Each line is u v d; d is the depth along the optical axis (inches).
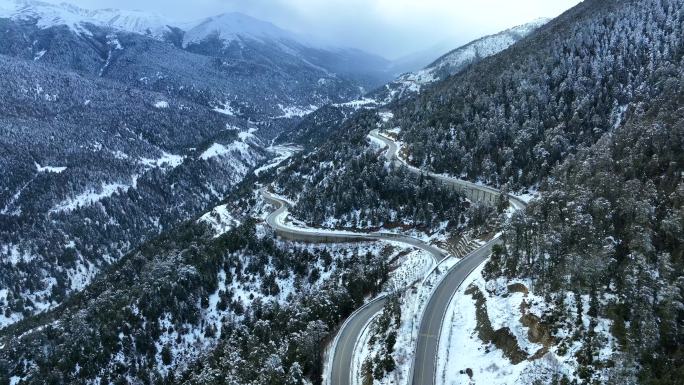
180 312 4845.0
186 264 5541.3
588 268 2628.0
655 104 4840.1
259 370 3378.4
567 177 4557.1
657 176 3634.4
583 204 3400.6
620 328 2362.2
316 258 5447.8
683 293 2370.8
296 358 3351.4
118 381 4345.5
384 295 4365.2
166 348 4586.6
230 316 4872.0
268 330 4079.7
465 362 2824.8
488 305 3154.5
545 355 2460.6
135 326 4758.9
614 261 2677.2
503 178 5880.9
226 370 3686.0
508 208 5039.4
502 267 3474.4
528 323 2755.9
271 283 5157.5
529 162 5723.4
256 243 5713.6
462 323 3238.2
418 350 3038.9
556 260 2987.2
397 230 5728.3
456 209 5561.0
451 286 3836.1
